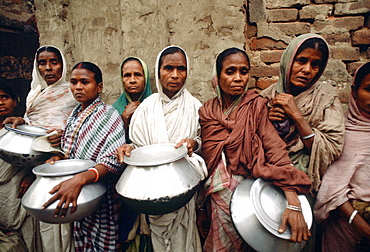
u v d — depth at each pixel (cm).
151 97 172
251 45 240
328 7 220
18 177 178
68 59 243
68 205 122
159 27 219
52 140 162
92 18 237
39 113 188
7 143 155
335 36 222
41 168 135
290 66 151
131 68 197
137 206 121
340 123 146
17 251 172
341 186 144
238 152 144
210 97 219
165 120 160
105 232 158
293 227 120
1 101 184
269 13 230
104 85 240
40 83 208
